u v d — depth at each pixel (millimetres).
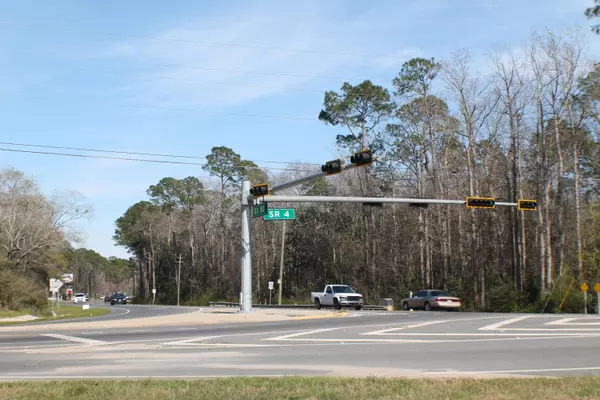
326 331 24156
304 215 77438
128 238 120000
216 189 93250
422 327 24859
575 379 10836
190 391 10125
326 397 9469
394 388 10070
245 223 37719
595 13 40969
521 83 57156
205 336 22703
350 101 59688
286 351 17344
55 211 63094
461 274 55938
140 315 43500
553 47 59062
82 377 12711
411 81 57844
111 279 194000
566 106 44500
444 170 56156
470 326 24703
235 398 9453
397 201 32938
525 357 15023
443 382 10703
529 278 46125
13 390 10391
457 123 51656
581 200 50719
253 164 89312
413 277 59875
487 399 8977
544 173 45500
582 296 39750
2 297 52469
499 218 56406
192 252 98688
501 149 53062
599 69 43562
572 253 47219
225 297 87000
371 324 27406
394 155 60500
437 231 58062
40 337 23625
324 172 26469
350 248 68750
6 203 60062
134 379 12055
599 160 45406
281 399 9336
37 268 61438
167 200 110688
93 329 28141
